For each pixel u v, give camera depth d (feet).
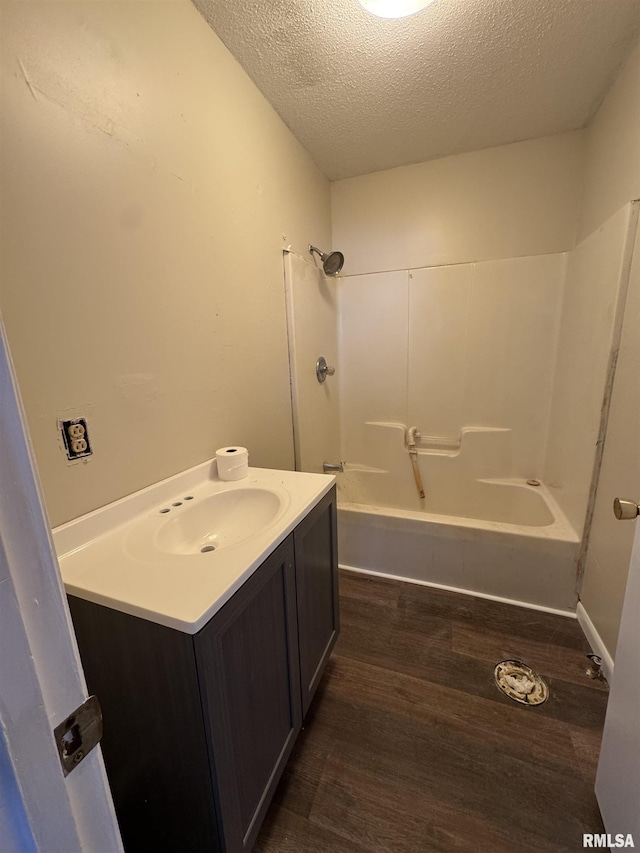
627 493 4.09
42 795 0.98
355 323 8.46
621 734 2.71
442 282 7.64
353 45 4.37
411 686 4.43
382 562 6.54
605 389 4.77
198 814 2.47
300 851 2.99
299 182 6.49
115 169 3.05
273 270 5.68
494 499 7.88
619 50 4.53
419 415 8.36
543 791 3.33
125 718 2.50
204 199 4.11
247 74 4.79
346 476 8.77
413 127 6.11
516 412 7.61
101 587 2.39
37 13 2.43
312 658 3.89
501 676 4.53
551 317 7.06
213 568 2.57
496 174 6.93
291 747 3.44
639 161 4.28
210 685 2.22
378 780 3.46
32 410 2.56
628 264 4.36
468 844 2.99
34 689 0.97
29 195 2.44
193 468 4.12
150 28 3.32
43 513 1.00
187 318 3.94
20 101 2.36
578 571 5.40
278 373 5.96
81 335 2.86
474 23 4.12
